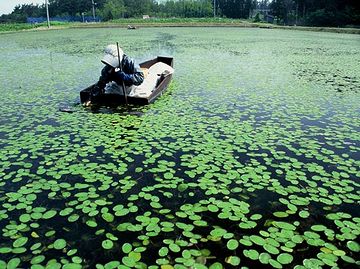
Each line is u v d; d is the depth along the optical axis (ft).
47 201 14.01
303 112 26.27
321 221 12.91
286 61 55.11
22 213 13.14
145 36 114.21
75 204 13.75
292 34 129.70
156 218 12.82
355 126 23.22
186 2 298.15
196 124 23.02
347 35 126.00
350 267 10.51
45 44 85.30
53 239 11.78
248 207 13.62
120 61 26.68
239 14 282.97
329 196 14.49
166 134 21.15
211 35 120.88
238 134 21.26
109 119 23.95
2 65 49.98
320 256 10.87
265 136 21.04
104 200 14.06
